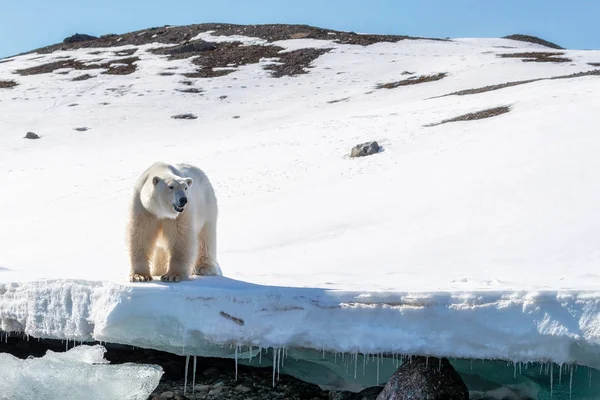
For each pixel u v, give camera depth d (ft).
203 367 29.32
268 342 24.62
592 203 43.78
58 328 27.50
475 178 53.78
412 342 23.67
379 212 49.98
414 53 165.99
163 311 25.48
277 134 92.79
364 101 122.72
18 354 31.07
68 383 24.30
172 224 26.94
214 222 30.53
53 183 78.28
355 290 24.61
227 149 85.97
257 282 31.58
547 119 68.54
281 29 195.93
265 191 62.34
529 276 31.99
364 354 24.38
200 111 126.72
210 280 27.66
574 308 22.84
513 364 25.23
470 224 44.01
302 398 26.30
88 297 26.94
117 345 31.27
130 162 87.56
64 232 55.31
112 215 60.49
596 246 36.78
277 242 45.88
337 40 181.06
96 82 149.48
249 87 142.61
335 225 48.29
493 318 23.32
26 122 120.57
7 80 154.10
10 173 87.61
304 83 143.33
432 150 68.33
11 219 63.57
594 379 24.34
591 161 51.83
